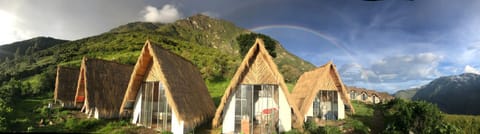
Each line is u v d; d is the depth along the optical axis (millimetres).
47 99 29469
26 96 29578
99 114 17828
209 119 20281
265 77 16250
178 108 14609
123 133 13969
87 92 18734
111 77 21297
